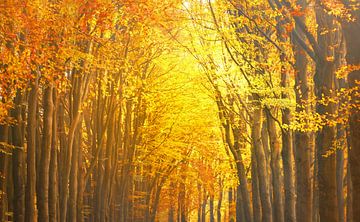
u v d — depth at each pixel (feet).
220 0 69.92
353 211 39.27
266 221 81.71
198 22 75.36
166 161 131.03
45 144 66.39
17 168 66.80
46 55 60.18
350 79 41.11
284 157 71.36
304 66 63.87
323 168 51.60
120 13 69.05
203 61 81.30
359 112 40.09
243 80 79.71
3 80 57.82
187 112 118.21
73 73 75.10
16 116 66.85
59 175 84.23
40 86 73.36
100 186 104.53
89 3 61.57
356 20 40.19
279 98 68.95
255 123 83.30
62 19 60.85
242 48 70.03
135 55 91.91
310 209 62.34
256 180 89.86
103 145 104.32
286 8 48.78
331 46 52.01
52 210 69.26
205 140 129.29
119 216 119.24
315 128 52.31
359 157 39.55
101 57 74.43
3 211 69.36
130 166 120.16
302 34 54.60
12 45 59.77
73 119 76.79
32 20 58.08
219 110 90.89
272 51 69.77
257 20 64.08
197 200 187.52
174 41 90.68
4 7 56.49
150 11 69.62
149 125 120.57
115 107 96.17
